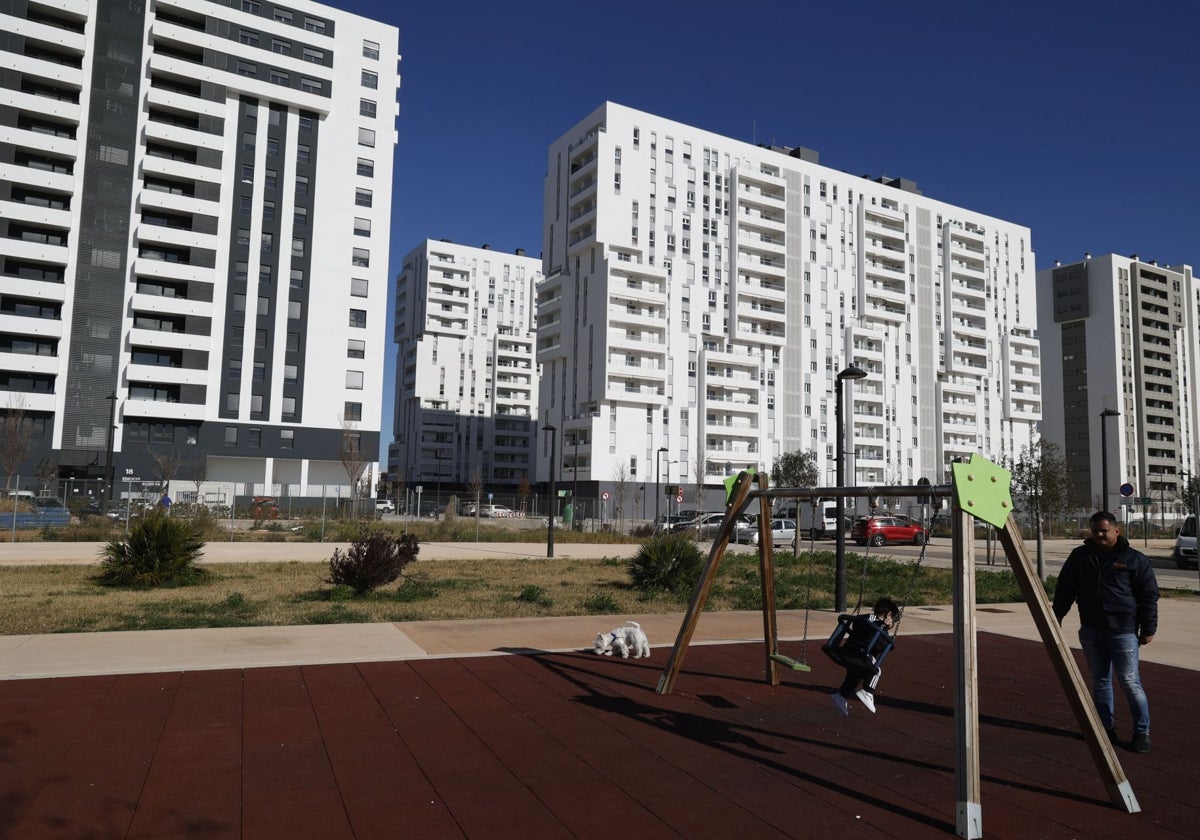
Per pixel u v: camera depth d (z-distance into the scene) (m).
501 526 44.41
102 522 32.47
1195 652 10.08
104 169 57.00
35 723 6.24
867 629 6.17
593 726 6.45
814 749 5.96
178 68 59.28
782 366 79.44
